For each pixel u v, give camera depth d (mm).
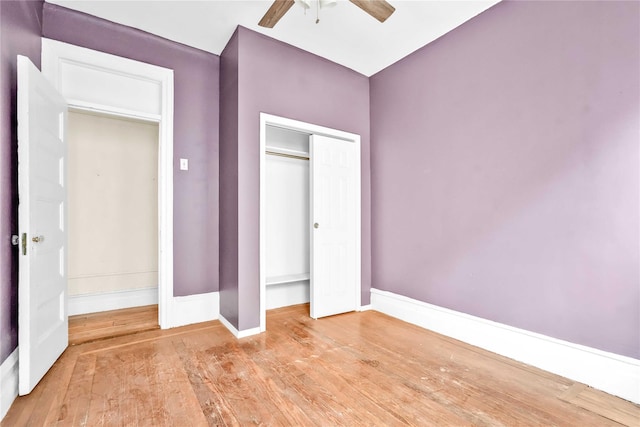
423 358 2104
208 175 2871
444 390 1709
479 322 2316
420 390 1706
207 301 2846
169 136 2670
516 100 2123
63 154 2133
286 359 2066
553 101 1939
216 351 2184
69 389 1673
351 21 2441
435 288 2660
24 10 1889
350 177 3211
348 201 3189
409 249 2904
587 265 1796
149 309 3254
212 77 2912
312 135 2973
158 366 1945
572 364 1840
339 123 3109
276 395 1643
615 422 1453
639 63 1610
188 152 2775
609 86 1712
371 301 3314
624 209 1664
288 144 3457
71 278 3141
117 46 2473
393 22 2455
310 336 2486
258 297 2566
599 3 1747
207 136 2875
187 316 2744
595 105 1764
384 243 3176
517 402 1604
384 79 3193
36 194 1723
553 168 1939
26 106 1619
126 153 3439
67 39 2287
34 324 1671
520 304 2096
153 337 2436
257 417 1461
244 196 2508
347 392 1680
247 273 2510
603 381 1720
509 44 2160
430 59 2727
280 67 2721
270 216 3322
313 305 2938
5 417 1438
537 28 2014
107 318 2924
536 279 2016
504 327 2168
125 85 2555
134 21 2451
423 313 2740
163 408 1519
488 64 2289
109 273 3316
